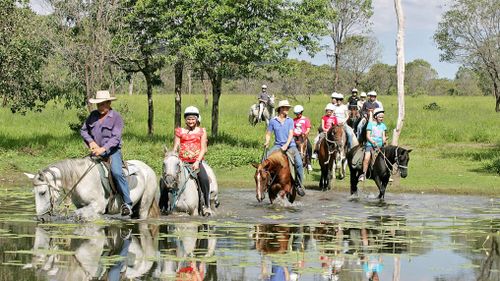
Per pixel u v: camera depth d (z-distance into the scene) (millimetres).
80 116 30797
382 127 18375
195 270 8906
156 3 28531
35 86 26203
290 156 16047
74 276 8414
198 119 13898
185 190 13695
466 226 13172
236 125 39375
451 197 18438
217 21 28703
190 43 28422
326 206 16203
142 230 12117
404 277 8688
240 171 23609
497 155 28812
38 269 8766
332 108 21859
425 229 12742
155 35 29297
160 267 9055
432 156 29672
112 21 27906
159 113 43344
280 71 30062
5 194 17531
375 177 18016
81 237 11250
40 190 12125
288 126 16125
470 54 54469
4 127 32875
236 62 29578
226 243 10984
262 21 28578
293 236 11789
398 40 21703
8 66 24266
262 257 9859
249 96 66688
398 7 21672
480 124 42469
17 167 22469
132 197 12977
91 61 26984
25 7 25219
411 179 22125
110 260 9414
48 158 24703
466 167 25750
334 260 9742
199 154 13867
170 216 13844
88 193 12523
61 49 26578
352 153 18750
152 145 26906
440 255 10234
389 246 10945
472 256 10180
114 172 12555
